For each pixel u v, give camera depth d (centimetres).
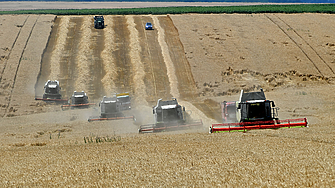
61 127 2847
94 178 1046
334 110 3023
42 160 1371
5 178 1103
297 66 5784
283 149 1291
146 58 6400
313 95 4028
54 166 1238
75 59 6269
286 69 5688
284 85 5191
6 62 5800
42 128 2827
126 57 6412
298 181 872
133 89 5309
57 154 1512
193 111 3453
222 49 6475
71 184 991
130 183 967
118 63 6162
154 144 1609
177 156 1281
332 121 2294
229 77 5522
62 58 6272
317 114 2856
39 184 1011
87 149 1605
